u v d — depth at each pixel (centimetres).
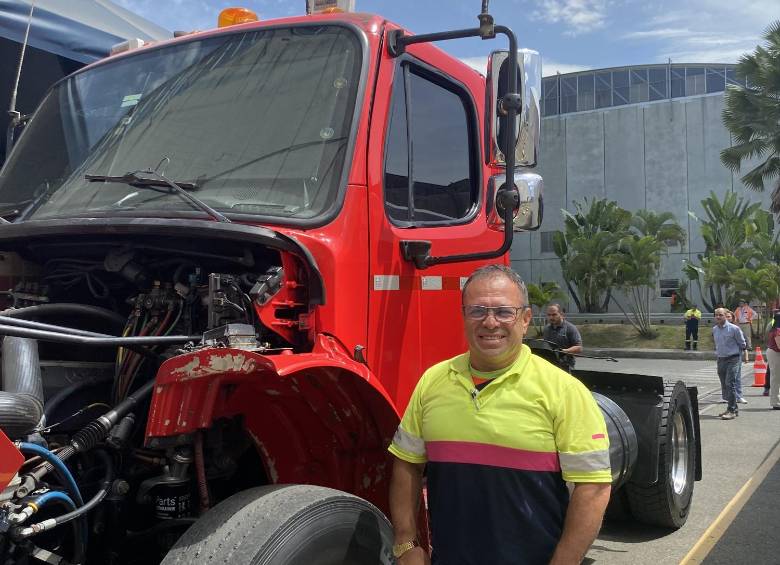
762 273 3244
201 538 218
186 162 311
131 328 287
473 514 230
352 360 277
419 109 347
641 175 4816
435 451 238
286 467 278
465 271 361
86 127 352
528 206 315
